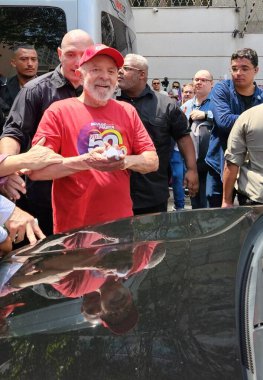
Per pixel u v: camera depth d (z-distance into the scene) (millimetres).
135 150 2887
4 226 2357
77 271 1838
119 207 2764
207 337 1355
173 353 1298
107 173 2719
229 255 1786
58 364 1296
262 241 1837
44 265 1959
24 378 1267
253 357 1296
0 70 4242
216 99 4387
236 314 1448
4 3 4125
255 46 11203
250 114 3701
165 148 3924
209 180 4781
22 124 3244
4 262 2088
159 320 1431
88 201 2717
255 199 3787
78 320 1468
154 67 11430
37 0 4094
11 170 2576
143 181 3803
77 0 4051
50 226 3479
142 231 2260
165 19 11273
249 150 3775
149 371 1245
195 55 11312
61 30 4094
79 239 2266
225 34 11203
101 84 2684
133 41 5832
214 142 4637
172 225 2277
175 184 6137
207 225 2191
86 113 2736
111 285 1667
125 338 1361
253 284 1588
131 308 1503
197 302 1507
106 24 4348
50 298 1636
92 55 2617
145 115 3803
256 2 11312
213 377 1225
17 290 1741
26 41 4160
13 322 1502
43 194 3352
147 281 1660
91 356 1310
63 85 3266
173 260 1802
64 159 2545
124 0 5262
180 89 10406
